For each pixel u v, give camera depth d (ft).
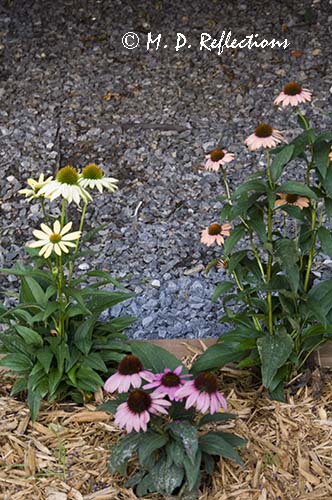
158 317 12.99
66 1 22.17
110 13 21.80
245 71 19.71
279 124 18.03
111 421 10.23
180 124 18.22
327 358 11.16
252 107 18.62
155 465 8.84
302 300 10.20
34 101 19.03
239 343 10.44
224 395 10.69
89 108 18.80
